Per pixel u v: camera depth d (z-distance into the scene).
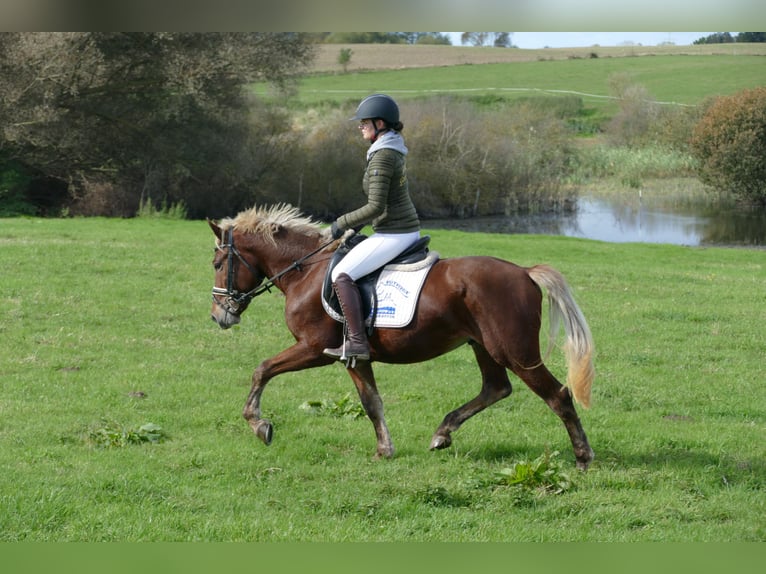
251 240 8.58
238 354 12.58
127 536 6.39
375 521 6.76
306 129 46.28
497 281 7.45
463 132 43.34
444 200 43.19
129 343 12.93
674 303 16.84
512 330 7.37
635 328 14.64
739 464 8.12
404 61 91.38
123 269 18.22
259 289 8.96
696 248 26.31
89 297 15.58
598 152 53.97
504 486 7.41
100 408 9.81
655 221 39.62
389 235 7.88
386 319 7.70
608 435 9.03
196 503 7.04
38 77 34.44
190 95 38.56
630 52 96.81
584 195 47.84
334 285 7.75
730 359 12.79
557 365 12.38
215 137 39.53
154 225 27.16
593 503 7.08
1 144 35.91
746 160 42.66
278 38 40.06
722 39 101.12
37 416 9.41
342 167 43.03
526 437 9.01
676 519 6.79
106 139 39.16
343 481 7.62
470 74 82.75
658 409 10.23
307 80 77.06
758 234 35.59
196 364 11.98
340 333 8.10
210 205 41.66
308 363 8.26
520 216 42.53
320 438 8.87
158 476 7.59
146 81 38.78
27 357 11.91
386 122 7.77
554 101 67.25
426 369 12.16
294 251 8.48
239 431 9.15
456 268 7.61
